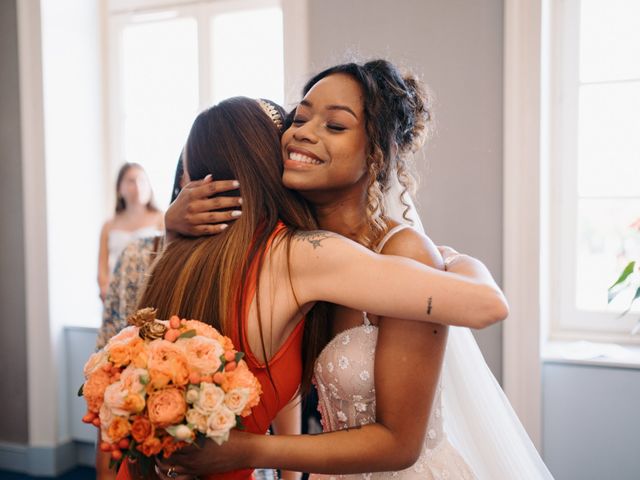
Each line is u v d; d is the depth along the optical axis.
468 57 2.56
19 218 3.58
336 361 1.24
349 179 1.16
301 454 1.06
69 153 3.69
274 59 3.65
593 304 2.86
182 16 3.80
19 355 3.62
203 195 1.15
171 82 3.90
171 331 0.94
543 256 2.62
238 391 0.91
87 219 3.83
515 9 2.45
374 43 2.68
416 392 1.12
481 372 1.50
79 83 3.76
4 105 3.55
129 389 0.87
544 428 2.57
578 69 2.80
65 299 3.64
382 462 1.11
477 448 1.48
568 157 2.84
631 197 2.78
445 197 2.62
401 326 1.12
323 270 1.06
